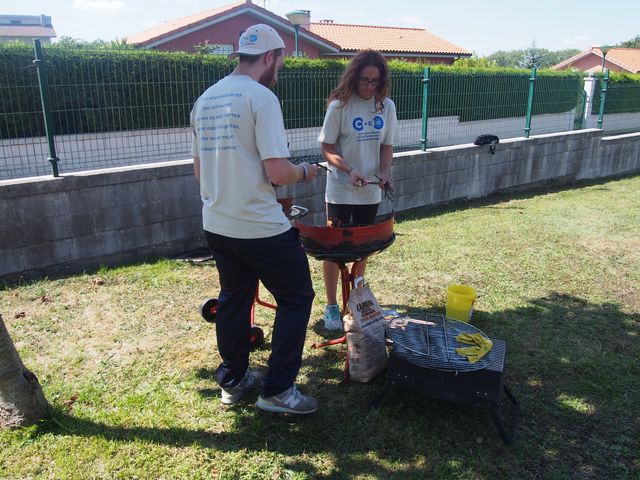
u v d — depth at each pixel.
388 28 31.08
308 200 6.58
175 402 2.91
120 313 4.05
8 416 2.60
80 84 5.55
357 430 2.70
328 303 3.82
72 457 2.46
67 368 3.26
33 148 5.47
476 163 8.36
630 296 4.50
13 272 4.73
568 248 5.80
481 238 6.16
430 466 2.46
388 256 5.46
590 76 11.30
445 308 4.21
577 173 10.25
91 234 5.11
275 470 2.43
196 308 4.16
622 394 3.04
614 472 2.44
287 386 2.69
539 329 3.84
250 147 2.41
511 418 2.80
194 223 5.78
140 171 5.28
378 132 3.44
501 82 9.27
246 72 2.51
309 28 26.94
